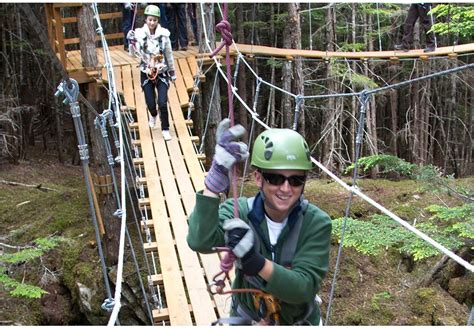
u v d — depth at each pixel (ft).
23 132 44.14
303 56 33.22
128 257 23.85
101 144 23.34
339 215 27.68
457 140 53.83
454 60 44.93
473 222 18.56
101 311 22.57
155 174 19.77
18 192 33.19
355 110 43.98
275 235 5.86
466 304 22.61
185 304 13.84
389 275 24.14
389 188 30.27
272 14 48.67
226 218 5.89
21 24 43.01
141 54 21.40
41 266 23.94
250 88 53.52
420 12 31.76
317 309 6.34
